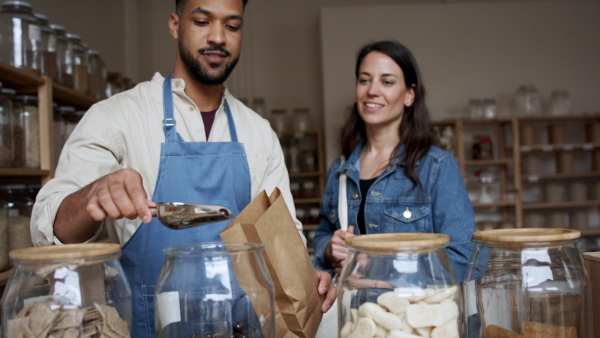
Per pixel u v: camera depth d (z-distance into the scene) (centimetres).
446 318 64
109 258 64
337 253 146
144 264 106
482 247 74
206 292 62
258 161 131
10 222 171
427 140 171
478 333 73
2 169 166
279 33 471
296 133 425
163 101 119
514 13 452
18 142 183
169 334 63
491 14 451
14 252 63
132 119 117
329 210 187
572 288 69
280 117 438
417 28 446
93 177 106
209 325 62
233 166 116
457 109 446
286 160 434
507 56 450
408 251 65
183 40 115
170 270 64
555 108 429
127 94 121
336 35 439
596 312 92
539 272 68
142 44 445
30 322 59
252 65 467
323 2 473
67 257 60
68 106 250
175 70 125
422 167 165
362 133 196
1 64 166
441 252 68
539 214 422
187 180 111
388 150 179
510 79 449
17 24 195
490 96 448
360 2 475
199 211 73
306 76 469
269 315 66
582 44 454
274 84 468
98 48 368
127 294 66
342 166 182
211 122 127
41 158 196
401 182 167
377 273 65
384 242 65
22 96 194
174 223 73
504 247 70
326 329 107
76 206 81
